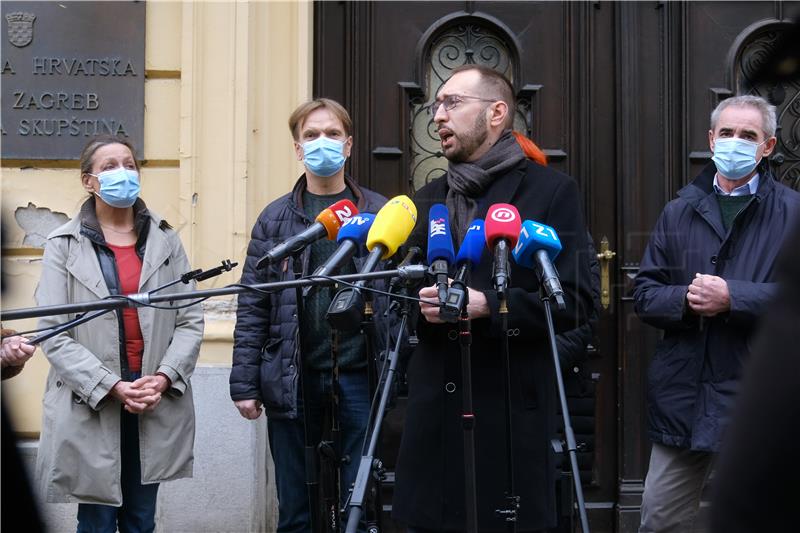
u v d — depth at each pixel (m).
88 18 4.61
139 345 3.72
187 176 4.54
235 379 3.80
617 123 4.81
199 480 4.42
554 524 2.84
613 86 4.85
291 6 4.67
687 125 4.80
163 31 4.62
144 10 4.61
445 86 3.04
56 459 3.58
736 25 4.82
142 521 3.77
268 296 3.81
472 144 2.98
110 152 3.73
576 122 4.85
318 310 3.67
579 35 4.86
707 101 4.82
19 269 4.56
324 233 2.76
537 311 2.75
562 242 2.88
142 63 4.61
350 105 4.82
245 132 4.57
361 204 3.87
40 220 4.60
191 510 4.41
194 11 4.57
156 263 3.76
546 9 4.88
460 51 4.88
